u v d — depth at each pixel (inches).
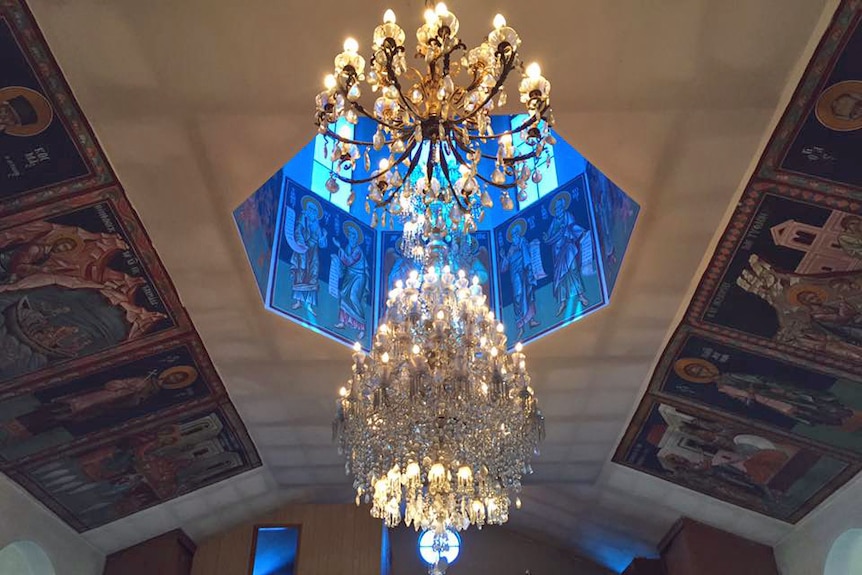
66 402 331.0
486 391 275.6
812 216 243.6
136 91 212.1
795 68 201.8
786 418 347.3
